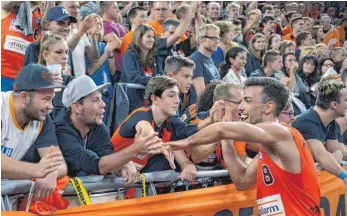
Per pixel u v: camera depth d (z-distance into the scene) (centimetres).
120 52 611
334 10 1370
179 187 397
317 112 429
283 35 1068
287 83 675
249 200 395
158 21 718
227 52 627
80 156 343
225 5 1094
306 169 331
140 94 539
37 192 309
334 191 460
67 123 353
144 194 357
